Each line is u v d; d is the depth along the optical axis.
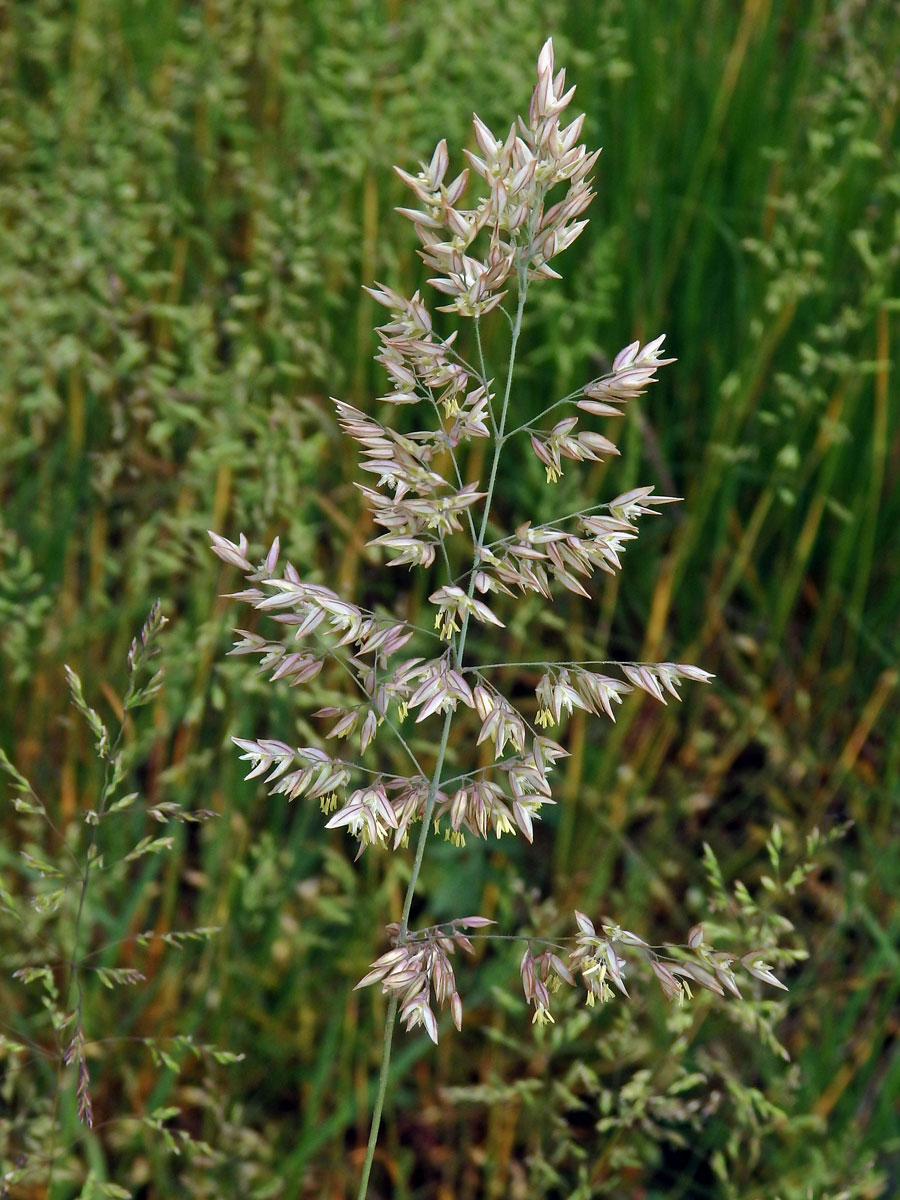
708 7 3.15
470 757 2.59
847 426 2.80
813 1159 2.07
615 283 2.70
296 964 2.34
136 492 2.79
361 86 2.95
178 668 2.46
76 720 2.52
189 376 2.63
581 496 2.68
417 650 2.67
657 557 2.80
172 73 3.07
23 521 2.79
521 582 1.21
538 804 1.27
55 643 2.51
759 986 2.14
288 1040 2.32
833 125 3.04
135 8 3.47
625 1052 2.13
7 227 3.09
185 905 2.51
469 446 2.85
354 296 2.94
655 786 2.65
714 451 2.64
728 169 3.08
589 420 2.86
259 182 2.97
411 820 1.31
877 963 2.27
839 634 2.78
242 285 3.12
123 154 2.88
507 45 3.01
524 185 1.14
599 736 2.69
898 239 2.76
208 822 2.38
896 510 2.84
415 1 3.34
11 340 2.70
